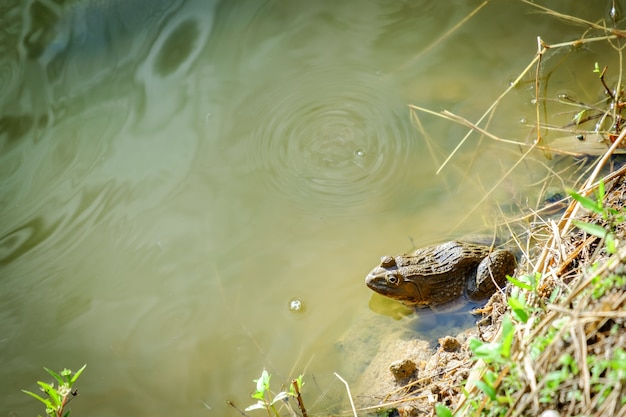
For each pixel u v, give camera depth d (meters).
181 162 1.27
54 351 1.16
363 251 1.18
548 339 0.99
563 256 1.06
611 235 1.04
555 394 0.98
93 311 1.18
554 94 1.24
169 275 1.19
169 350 1.15
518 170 1.20
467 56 1.30
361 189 1.23
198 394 1.12
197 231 1.22
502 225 1.16
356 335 1.13
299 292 1.17
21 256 1.22
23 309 1.19
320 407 1.10
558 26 1.30
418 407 1.07
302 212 1.22
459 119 1.25
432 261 1.15
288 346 1.14
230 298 1.17
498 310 1.09
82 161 1.28
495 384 1.00
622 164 1.16
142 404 1.12
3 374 1.16
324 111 1.29
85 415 1.12
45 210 1.25
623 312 0.98
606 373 0.98
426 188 1.21
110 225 1.23
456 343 1.09
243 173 1.25
